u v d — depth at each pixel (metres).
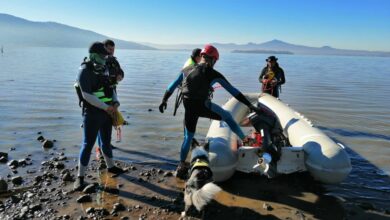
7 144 6.77
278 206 4.39
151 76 24.77
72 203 4.38
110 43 5.61
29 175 5.24
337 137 8.01
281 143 5.25
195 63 5.59
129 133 7.84
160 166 5.78
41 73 23.38
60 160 5.93
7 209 4.19
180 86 5.27
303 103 13.21
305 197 4.66
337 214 4.21
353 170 5.79
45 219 3.98
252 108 5.22
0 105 10.93
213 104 5.09
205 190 3.54
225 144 5.04
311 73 34.28
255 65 49.19
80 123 8.65
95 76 4.83
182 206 4.36
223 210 4.27
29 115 9.50
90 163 5.84
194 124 5.11
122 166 5.73
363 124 9.50
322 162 4.68
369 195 4.78
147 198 4.57
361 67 53.78
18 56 51.47
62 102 11.80
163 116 9.90
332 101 13.91
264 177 5.29
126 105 11.77
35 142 6.94
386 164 6.14
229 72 32.16
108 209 4.25
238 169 5.09
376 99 14.74
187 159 5.88
